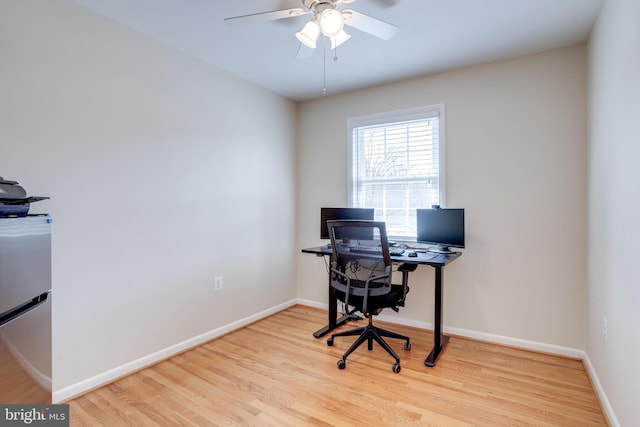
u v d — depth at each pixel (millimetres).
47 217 1566
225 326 3076
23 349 1415
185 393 2098
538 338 2705
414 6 2082
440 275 2582
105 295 2215
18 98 1836
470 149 2953
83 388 2094
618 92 1736
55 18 1979
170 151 2607
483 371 2371
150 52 2471
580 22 2258
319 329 3193
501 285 2838
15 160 1825
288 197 3838
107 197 2223
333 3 1864
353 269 2561
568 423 1806
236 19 1884
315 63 2914
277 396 2064
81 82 2094
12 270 1330
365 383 2213
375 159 3467
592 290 2295
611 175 1860
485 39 2484
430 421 1821
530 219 2725
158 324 2533
